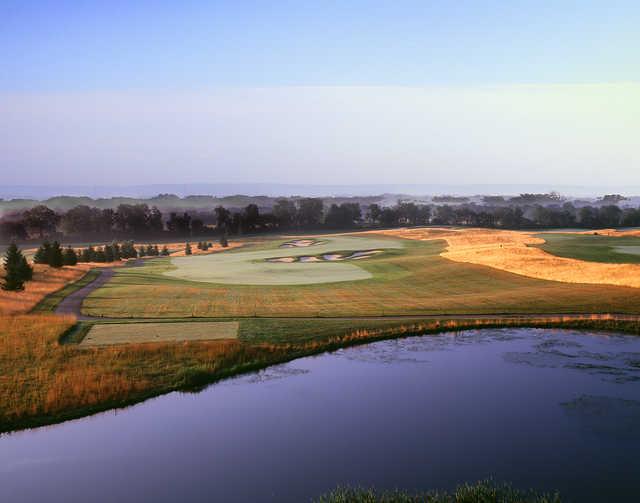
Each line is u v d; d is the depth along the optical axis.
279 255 121.50
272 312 54.12
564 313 49.09
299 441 25.02
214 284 77.94
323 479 21.42
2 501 20.69
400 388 31.58
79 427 27.97
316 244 149.38
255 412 28.91
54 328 45.50
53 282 78.19
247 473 22.23
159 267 108.69
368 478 21.36
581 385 30.52
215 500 20.30
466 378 32.75
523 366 34.59
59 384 32.91
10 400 30.80
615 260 75.75
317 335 43.84
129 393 32.31
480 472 21.27
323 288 70.31
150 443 25.59
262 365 37.50
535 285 63.19
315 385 32.84
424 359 37.34
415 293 64.00
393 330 45.12
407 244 135.25
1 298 60.38
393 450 23.62
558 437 23.94
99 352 38.72
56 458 24.39
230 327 46.88
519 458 22.22
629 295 53.41
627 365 34.22
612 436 23.77
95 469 23.19
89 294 68.25
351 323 47.81
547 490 19.59
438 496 19.70
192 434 26.41
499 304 53.88
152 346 39.81
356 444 24.42
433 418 26.84
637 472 20.72
